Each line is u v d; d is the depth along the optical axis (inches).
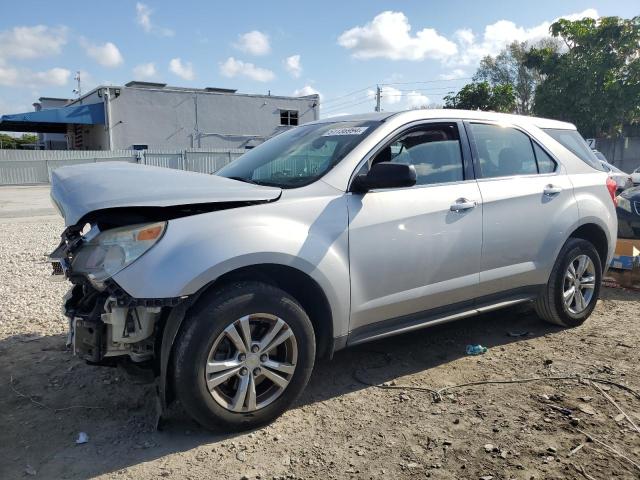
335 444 120.4
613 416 129.3
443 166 160.1
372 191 143.5
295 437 123.4
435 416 131.7
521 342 181.2
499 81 2031.3
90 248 121.8
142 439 123.4
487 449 116.6
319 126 172.1
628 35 1039.0
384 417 131.9
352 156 143.8
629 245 258.4
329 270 131.6
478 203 160.7
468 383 149.7
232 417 122.0
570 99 1089.4
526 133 185.5
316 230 131.3
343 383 151.3
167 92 1360.7
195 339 115.9
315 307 136.6
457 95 1226.6
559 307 187.8
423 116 160.6
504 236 167.2
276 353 130.4
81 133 1553.9
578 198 188.9
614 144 1106.1
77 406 139.7
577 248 188.7
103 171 144.3
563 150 193.8
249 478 108.7
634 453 114.2
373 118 159.6
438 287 154.3
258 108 1486.2
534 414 131.2
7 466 113.4
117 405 140.0
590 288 197.0
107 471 111.3
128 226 118.0
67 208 119.6
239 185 131.2
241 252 118.3
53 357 171.6
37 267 301.3
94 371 160.7
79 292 133.6
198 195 119.6
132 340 116.5
